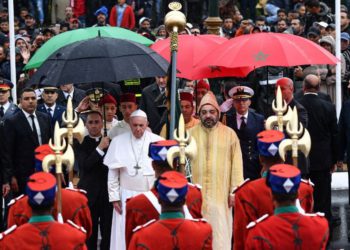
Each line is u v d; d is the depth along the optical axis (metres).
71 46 34.44
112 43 34.25
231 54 36.47
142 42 40.41
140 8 66.56
